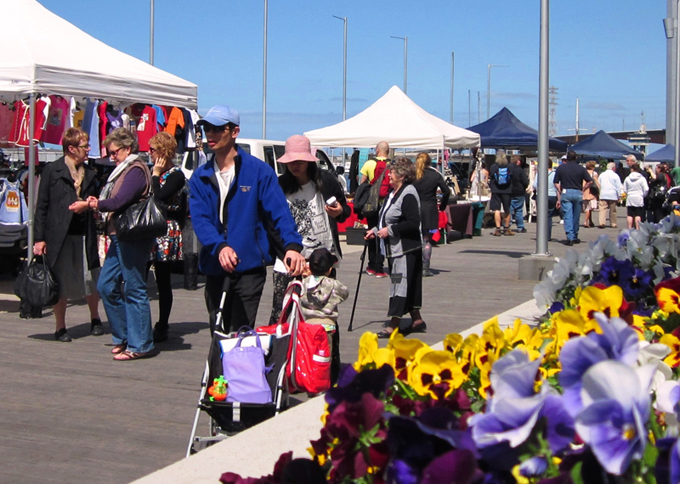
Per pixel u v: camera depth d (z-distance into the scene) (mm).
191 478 3758
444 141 19578
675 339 3375
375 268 13672
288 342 5066
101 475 4750
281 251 5773
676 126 29266
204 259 5652
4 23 10891
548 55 12562
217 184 5574
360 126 19906
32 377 6969
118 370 7242
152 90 11664
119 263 7605
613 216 26016
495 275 13648
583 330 3254
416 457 2131
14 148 14539
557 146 27609
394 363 2871
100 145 11484
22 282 8086
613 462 1857
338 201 7062
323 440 2518
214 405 4801
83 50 11234
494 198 22406
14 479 4680
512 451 2070
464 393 2611
